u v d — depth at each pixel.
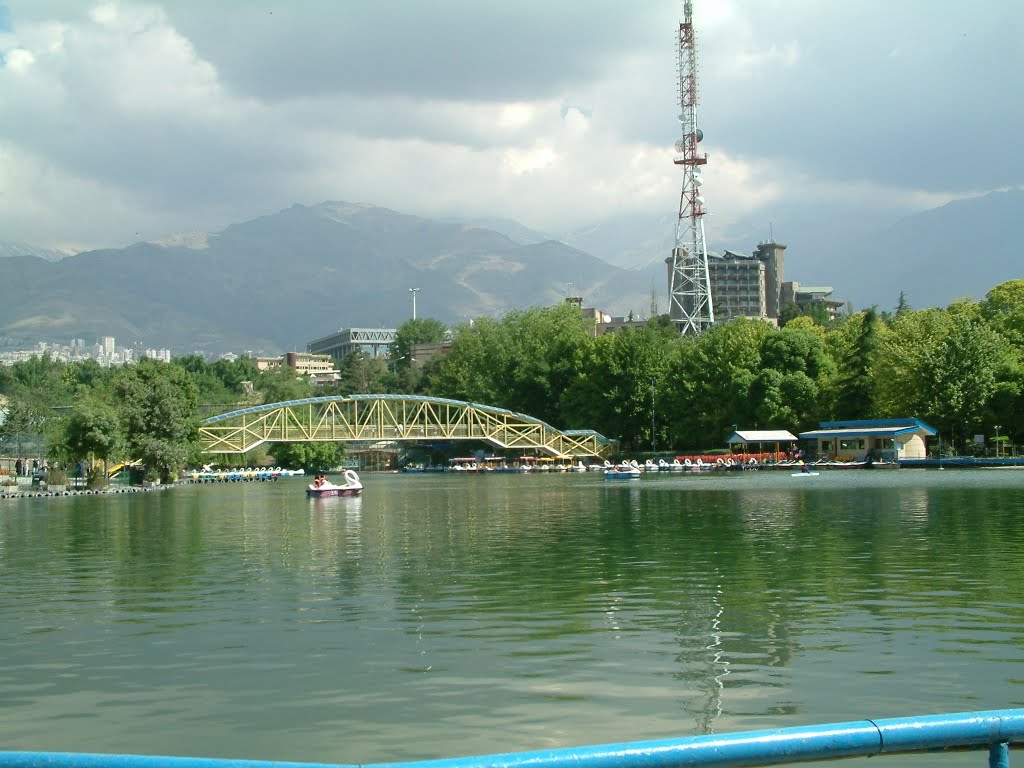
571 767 6.34
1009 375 124.62
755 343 155.38
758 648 21.89
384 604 28.45
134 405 122.38
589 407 179.00
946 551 38.59
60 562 41.22
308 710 17.70
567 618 25.77
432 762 6.42
